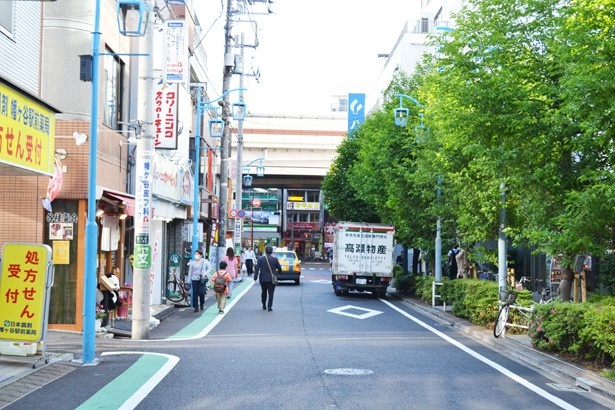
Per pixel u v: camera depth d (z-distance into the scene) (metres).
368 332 17.22
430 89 19.11
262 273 22.53
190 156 34.28
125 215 18.25
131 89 20.05
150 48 15.38
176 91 21.95
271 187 87.56
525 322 16.41
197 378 10.56
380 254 29.91
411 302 27.03
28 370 10.78
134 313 15.45
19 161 10.70
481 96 13.65
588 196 10.70
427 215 26.20
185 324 18.69
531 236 12.57
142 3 13.16
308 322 19.33
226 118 33.59
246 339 15.48
